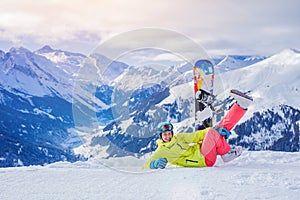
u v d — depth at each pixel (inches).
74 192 102.0
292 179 114.3
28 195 99.9
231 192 97.8
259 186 104.8
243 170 131.2
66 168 135.6
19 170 134.3
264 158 164.1
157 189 103.2
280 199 91.4
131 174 122.6
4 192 103.4
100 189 104.7
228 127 154.5
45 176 123.2
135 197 95.4
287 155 169.6
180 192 99.1
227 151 154.9
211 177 117.6
